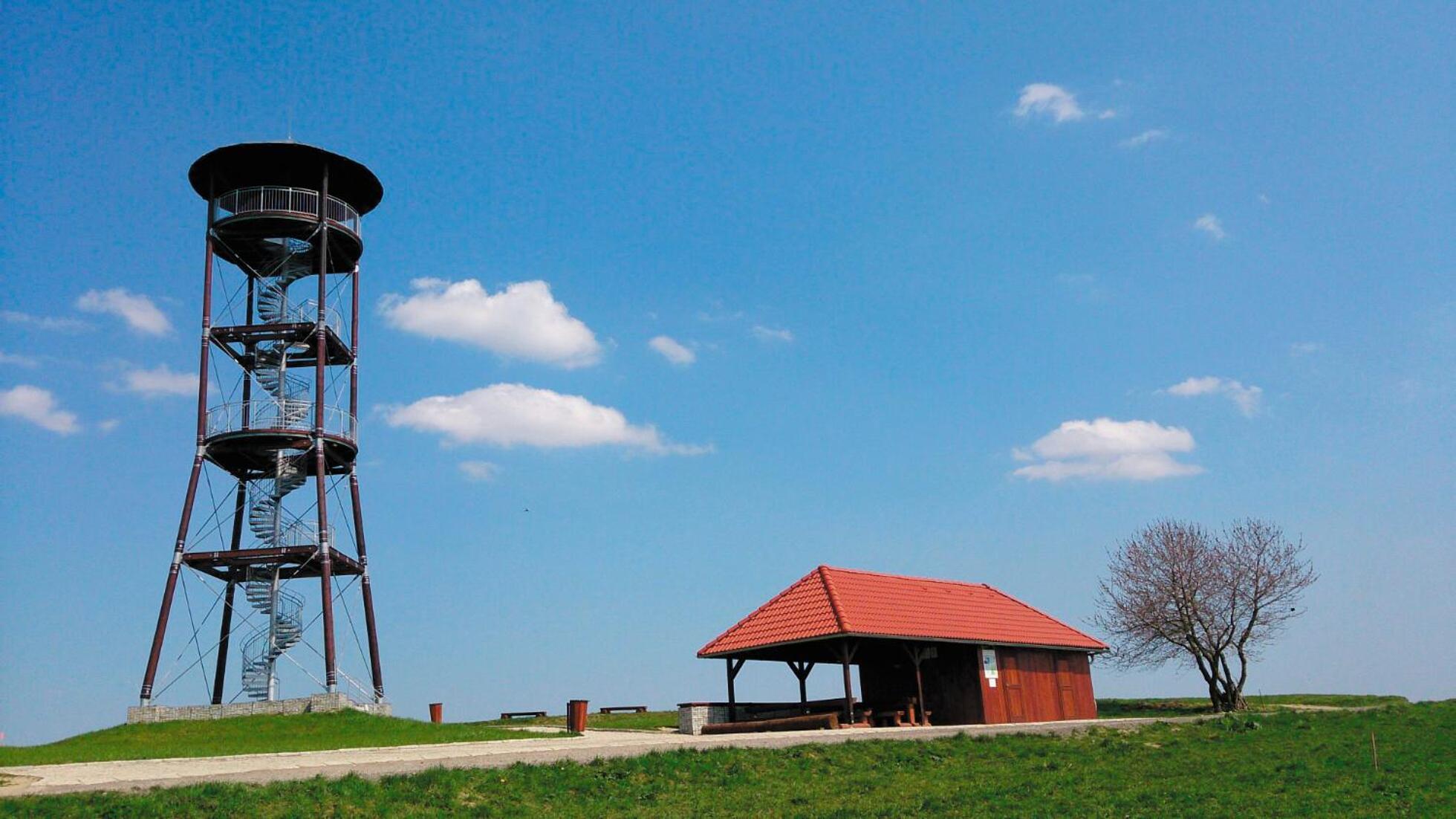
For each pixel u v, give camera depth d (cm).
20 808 1667
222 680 3909
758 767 2442
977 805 2166
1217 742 3109
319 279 3947
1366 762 2716
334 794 1880
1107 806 2166
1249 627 4778
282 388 3959
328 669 3603
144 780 1869
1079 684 3991
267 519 3825
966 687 3572
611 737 3072
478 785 2056
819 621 3341
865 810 2091
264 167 3991
